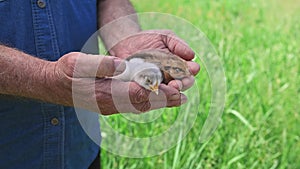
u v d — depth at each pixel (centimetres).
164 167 199
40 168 132
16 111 126
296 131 240
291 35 350
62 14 128
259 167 213
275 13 401
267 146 224
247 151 216
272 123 241
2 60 113
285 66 292
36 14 125
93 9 134
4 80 113
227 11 398
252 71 277
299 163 220
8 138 128
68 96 114
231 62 282
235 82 258
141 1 391
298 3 416
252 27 368
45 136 130
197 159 207
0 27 122
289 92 263
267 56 303
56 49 127
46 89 114
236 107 241
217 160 212
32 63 114
